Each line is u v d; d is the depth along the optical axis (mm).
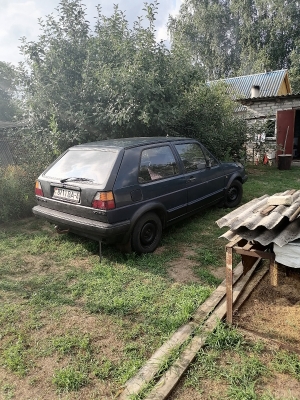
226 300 2496
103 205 3309
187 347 2178
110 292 3014
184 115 7781
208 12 29500
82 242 4285
